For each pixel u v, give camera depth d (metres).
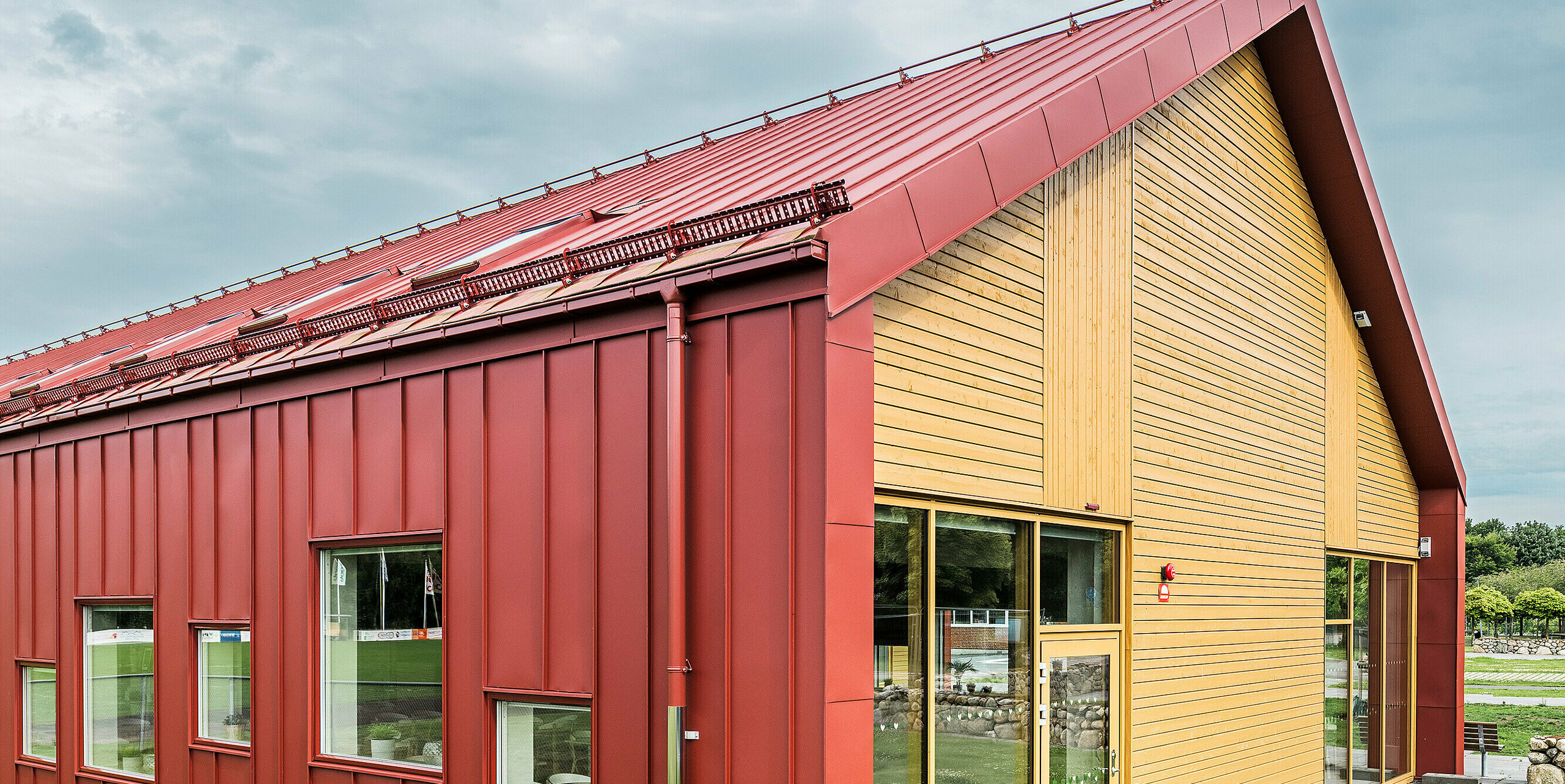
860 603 5.77
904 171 6.73
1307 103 12.09
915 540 6.72
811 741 5.53
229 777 8.94
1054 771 7.91
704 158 12.95
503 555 7.08
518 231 11.60
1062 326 8.19
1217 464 10.36
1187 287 10.08
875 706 6.27
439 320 7.55
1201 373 10.20
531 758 6.91
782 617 5.70
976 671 7.21
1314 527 12.45
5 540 11.78
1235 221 11.12
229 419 9.18
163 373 9.98
